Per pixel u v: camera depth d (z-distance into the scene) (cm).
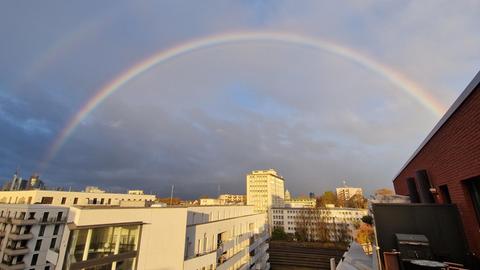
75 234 1745
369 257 1119
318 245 8581
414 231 755
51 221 4456
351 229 9250
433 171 997
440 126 841
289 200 17725
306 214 10219
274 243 8850
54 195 5194
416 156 1291
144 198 6662
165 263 2203
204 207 3366
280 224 10738
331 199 14350
